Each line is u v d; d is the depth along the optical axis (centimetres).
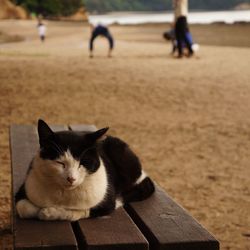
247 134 1003
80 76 1686
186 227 316
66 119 1095
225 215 611
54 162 303
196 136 987
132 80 1620
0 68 1855
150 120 1109
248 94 1416
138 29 5909
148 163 814
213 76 1742
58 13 9725
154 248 299
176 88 1492
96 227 311
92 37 2372
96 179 315
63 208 316
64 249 284
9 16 8394
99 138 314
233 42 3488
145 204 363
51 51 2808
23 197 332
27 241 288
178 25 2338
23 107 1201
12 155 484
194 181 734
